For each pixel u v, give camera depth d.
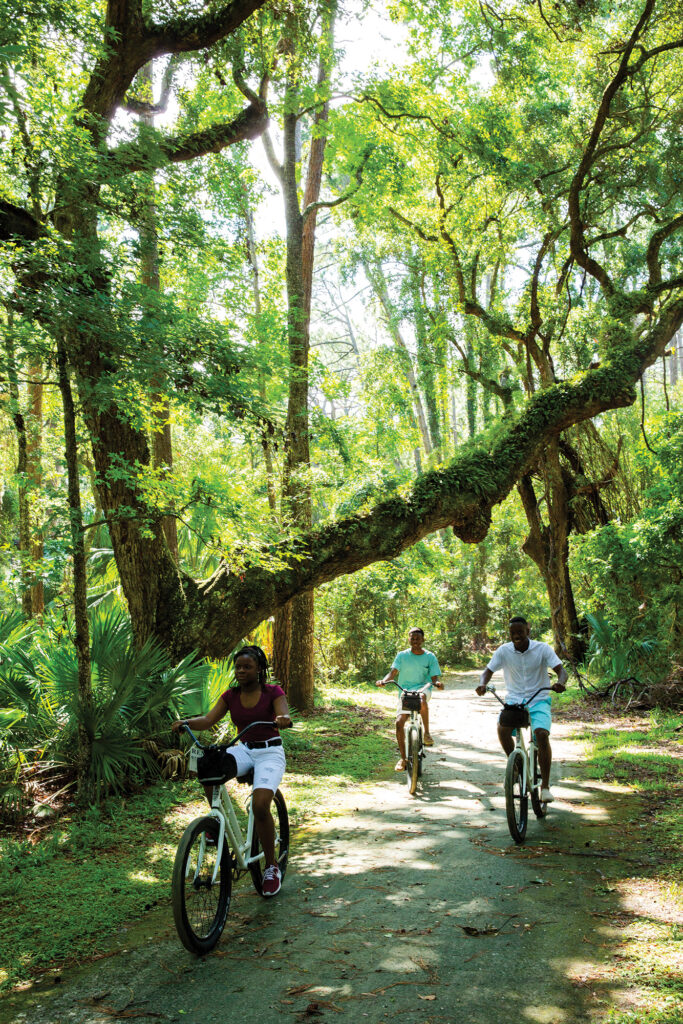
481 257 21.05
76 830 7.00
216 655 10.46
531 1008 3.62
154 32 9.26
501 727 7.11
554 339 20.92
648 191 18.34
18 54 6.18
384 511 11.70
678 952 4.12
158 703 8.87
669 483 14.26
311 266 16.69
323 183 19.41
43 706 8.77
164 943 4.63
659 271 17.97
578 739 11.77
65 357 7.76
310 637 15.57
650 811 7.25
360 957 4.27
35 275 7.05
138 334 7.45
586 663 19.27
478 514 12.88
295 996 3.83
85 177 7.32
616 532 15.62
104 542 15.38
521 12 14.30
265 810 5.06
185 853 4.33
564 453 20.94
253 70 12.40
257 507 9.80
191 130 13.08
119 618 9.89
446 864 5.94
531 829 6.90
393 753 11.40
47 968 4.36
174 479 8.73
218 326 8.23
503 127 16.17
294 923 4.84
